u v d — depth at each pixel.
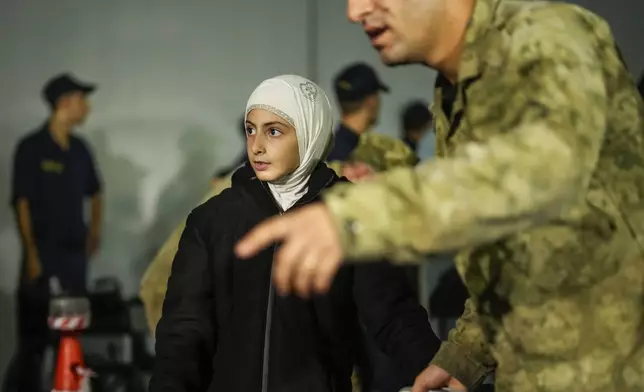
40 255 8.61
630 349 1.96
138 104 9.41
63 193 8.71
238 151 9.42
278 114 3.14
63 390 4.73
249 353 3.01
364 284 3.10
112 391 7.83
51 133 8.72
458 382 2.55
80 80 9.39
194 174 9.42
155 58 9.41
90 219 8.89
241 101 9.43
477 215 1.57
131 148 9.39
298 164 3.17
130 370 7.87
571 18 1.90
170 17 9.42
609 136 1.94
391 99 9.16
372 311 3.11
